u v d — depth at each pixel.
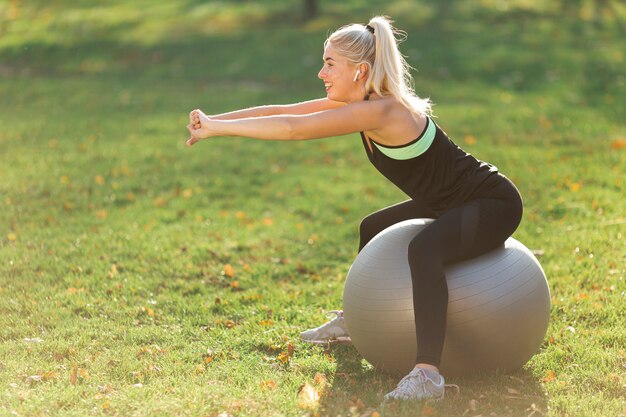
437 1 19.52
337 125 3.83
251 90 13.90
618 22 17.86
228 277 6.37
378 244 4.19
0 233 7.33
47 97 14.01
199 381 4.27
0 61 17.00
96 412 3.76
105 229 7.52
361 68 3.94
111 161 10.13
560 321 5.22
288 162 10.27
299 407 3.85
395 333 3.99
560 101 12.95
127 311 5.48
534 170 9.54
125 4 21.33
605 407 3.85
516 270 4.04
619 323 5.13
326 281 6.30
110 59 16.73
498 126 11.68
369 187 9.18
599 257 6.54
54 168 9.75
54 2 21.69
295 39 16.83
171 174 9.63
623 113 12.34
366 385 4.21
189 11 20.02
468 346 3.96
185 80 14.98
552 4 19.34
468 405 3.88
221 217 8.06
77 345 4.84
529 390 4.11
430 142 3.93
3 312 5.47
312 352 4.79
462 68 14.76
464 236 3.92
